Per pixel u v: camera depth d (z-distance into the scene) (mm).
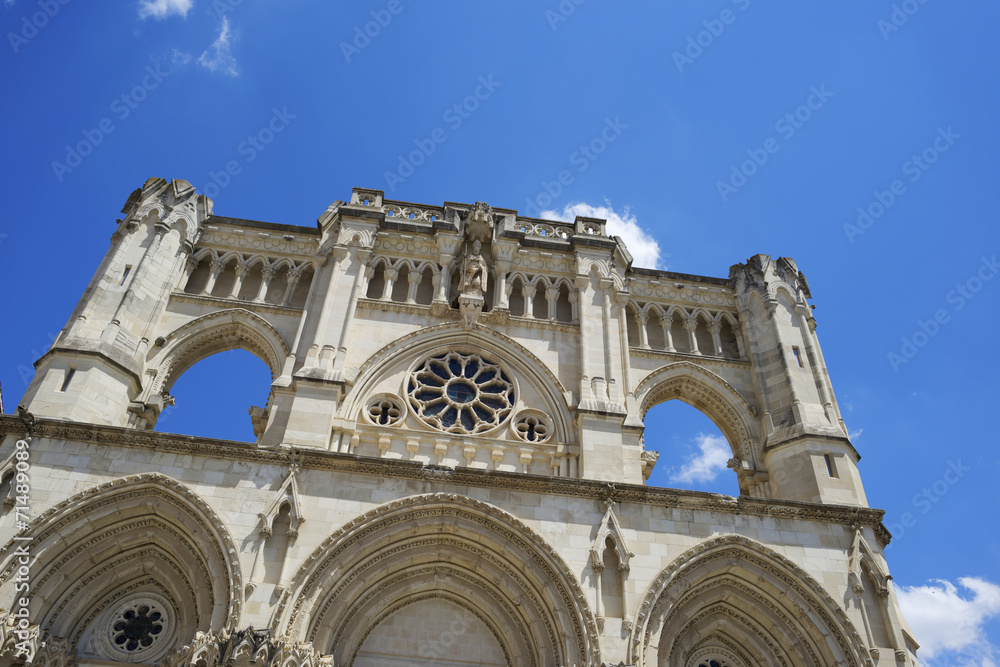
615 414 31688
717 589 27078
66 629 24766
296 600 23766
